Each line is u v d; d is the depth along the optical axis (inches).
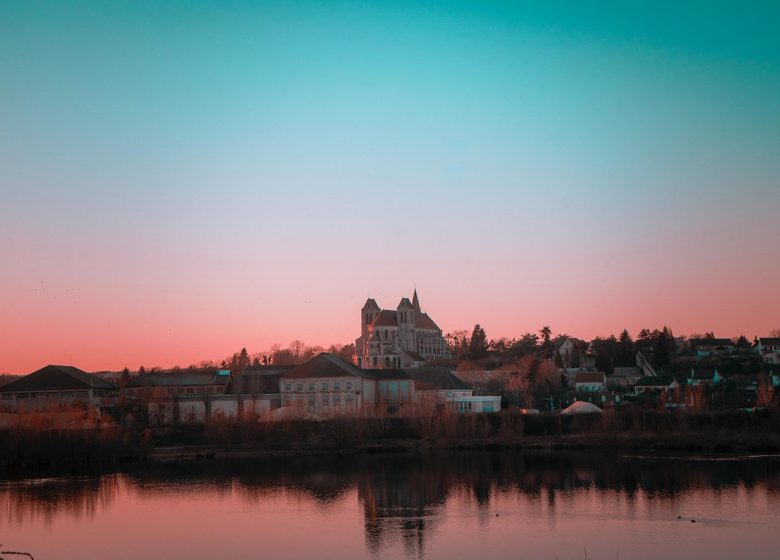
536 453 6259.8
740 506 3939.5
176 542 3508.9
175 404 7815.0
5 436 6048.2
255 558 3243.1
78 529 3774.6
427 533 3538.4
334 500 4360.2
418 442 6845.5
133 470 5723.4
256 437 6865.2
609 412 6973.4
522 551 3218.5
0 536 3663.9
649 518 3713.1
